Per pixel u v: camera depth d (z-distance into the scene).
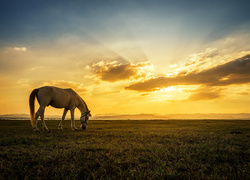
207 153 3.92
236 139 6.23
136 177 2.41
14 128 10.75
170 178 2.43
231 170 2.73
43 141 5.73
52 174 2.55
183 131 9.11
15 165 2.95
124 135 7.33
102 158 3.41
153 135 7.31
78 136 7.08
